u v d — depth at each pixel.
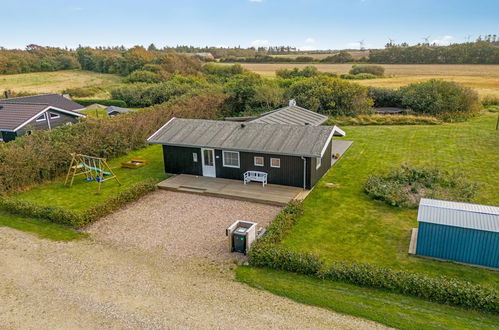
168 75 62.66
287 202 16.20
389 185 17.31
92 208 15.38
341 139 28.00
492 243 11.07
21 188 18.50
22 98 34.34
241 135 19.05
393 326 8.72
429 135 28.52
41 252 12.68
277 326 8.83
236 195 17.12
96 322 9.16
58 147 20.30
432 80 38.69
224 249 12.77
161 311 9.48
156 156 24.78
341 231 13.89
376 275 10.26
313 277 10.91
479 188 17.67
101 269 11.57
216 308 9.56
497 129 29.66
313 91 37.34
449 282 9.78
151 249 12.84
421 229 11.81
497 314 9.09
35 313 9.56
